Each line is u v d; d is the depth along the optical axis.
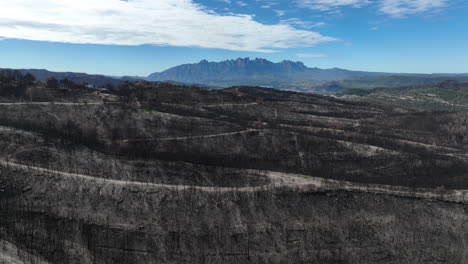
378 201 144.25
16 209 122.81
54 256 110.94
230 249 123.06
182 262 118.25
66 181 136.38
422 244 130.00
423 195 150.88
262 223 131.88
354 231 132.25
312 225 132.88
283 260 121.88
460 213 141.38
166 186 141.50
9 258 98.94
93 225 122.88
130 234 122.44
